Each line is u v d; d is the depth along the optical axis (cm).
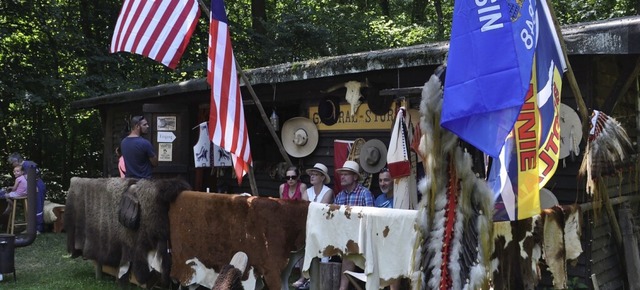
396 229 490
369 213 507
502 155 425
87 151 2212
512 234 467
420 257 404
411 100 775
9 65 1739
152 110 1105
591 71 635
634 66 639
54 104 1977
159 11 695
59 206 1404
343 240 523
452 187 390
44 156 2147
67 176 2170
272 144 1028
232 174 1116
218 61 662
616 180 691
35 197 912
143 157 852
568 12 1827
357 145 858
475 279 378
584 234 625
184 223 682
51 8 1752
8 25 1756
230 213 628
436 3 2608
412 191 721
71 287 848
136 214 736
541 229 492
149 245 735
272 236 591
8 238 877
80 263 1028
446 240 387
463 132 364
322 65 805
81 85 1686
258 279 617
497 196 423
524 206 426
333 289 572
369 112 850
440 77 396
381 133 837
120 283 809
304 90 938
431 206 394
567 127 638
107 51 1877
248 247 609
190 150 1152
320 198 791
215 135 654
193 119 1158
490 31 367
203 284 658
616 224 630
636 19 606
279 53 2081
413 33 2433
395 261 491
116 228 798
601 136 560
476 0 370
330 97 902
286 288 589
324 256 537
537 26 407
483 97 362
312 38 2116
